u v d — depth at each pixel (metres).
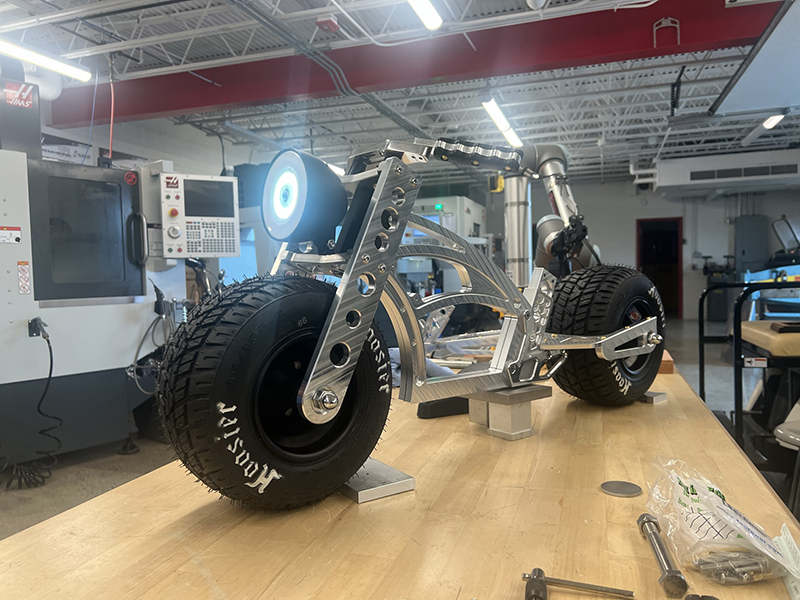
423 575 0.76
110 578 0.77
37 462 3.02
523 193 2.69
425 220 1.14
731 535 0.77
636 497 1.02
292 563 0.80
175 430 0.85
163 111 6.89
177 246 3.42
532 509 0.98
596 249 2.27
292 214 1.00
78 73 5.25
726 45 5.19
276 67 6.51
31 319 2.79
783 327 2.35
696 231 15.02
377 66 6.14
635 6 4.85
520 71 5.78
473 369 1.46
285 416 0.97
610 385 1.63
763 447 2.32
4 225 2.69
